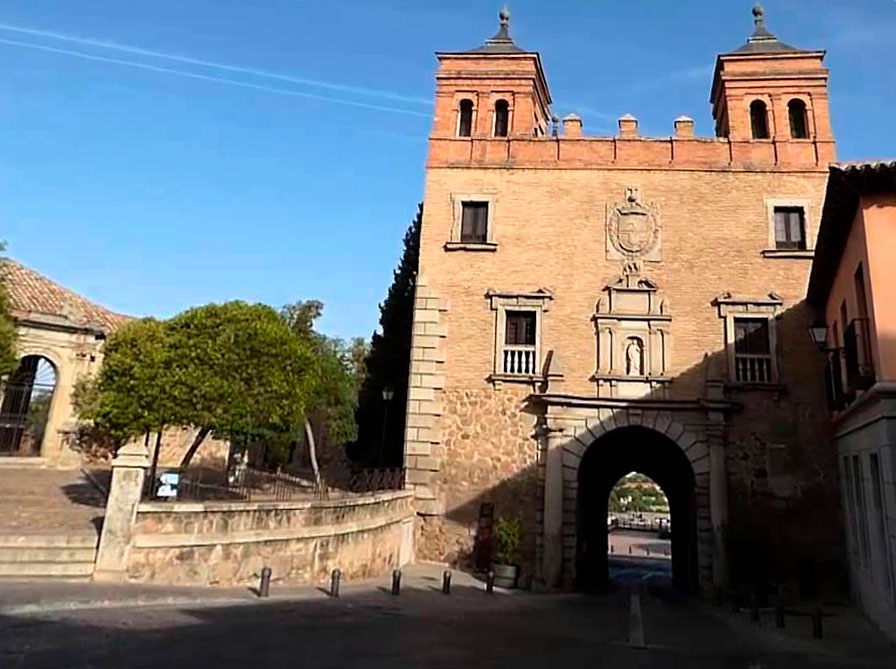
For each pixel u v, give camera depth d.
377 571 17.97
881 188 12.80
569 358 21.00
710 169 22.05
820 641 12.96
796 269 20.91
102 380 19.88
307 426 31.00
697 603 18.69
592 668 9.36
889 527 12.21
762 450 19.59
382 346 28.44
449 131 23.44
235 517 13.81
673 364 20.56
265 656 8.39
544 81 25.89
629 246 21.69
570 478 19.97
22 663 7.28
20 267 31.33
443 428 20.91
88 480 24.58
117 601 10.84
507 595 17.16
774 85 22.72
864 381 12.85
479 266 22.00
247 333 18.89
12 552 12.29
